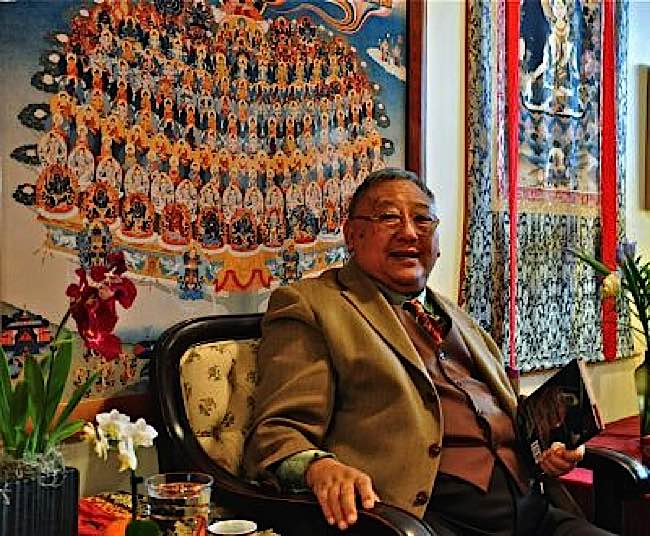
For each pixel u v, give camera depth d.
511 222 2.67
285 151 2.13
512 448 1.86
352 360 1.75
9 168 1.67
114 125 1.82
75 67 1.76
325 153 2.22
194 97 1.95
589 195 3.04
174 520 1.41
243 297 2.06
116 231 1.83
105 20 1.80
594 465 1.90
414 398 1.74
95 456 1.84
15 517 1.19
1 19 1.66
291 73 2.14
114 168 1.82
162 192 1.90
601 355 3.11
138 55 1.85
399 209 1.90
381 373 1.73
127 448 1.37
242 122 2.04
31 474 1.21
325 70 2.21
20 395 1.27
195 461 1.72
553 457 1.79
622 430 2.84
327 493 1.49
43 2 1.71
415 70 2.42
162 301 1.91
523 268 2.76
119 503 1.72
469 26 2.59
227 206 2.02
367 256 1.90
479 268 2.60
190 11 1.94
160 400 1.78
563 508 1.94
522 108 2.76
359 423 1.73
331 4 2.22
